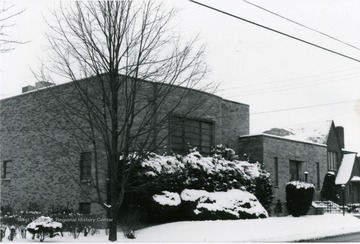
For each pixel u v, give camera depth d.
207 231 20.27
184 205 23.12
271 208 30.92
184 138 26.77
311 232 23.11
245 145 32.03
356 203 44.78
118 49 18.44
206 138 28.34
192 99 26.80
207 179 25.08
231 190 26.00
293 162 34.69
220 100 29.53
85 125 24.00
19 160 28.36
